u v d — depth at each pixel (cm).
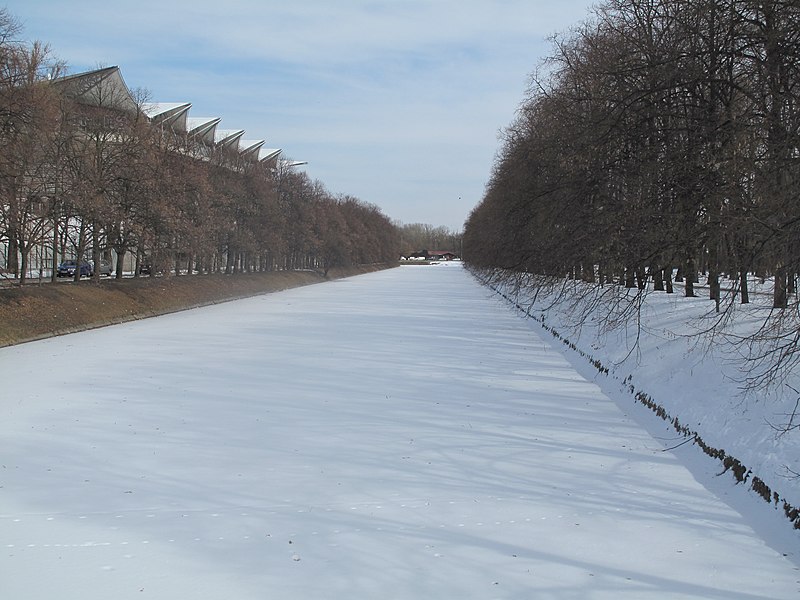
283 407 1791
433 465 1328
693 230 1620
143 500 1134
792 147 1401
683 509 1112
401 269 17050
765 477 1120
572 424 1645
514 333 3497
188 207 4928
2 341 2867
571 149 2358
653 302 2853
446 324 3934
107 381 2112
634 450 1434
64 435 1510
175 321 4009
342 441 1484
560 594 836
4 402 1823
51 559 917
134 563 907
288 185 8638
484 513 1091
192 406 1792
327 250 10294
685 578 879
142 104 4909
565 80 3275
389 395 1950
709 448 1357
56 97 3569
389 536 1000
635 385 1909
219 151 6694
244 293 6269
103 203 3847
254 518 1061
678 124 2022
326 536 999
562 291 2594
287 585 853
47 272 5859
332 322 4006
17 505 1109
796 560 929
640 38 2166
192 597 820
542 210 2811
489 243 5350
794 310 1206
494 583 863
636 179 1891
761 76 1616
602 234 1991
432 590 844
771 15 1555
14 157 3077
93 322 3612
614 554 948
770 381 1237
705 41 1755
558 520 1065
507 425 1631
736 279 1518
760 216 1352
